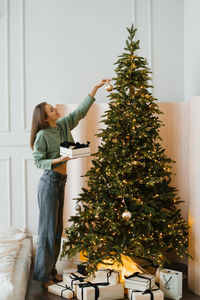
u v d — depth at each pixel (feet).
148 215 7.95
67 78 11.34
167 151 10.46
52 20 11.26
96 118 10.77
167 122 10.39
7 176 11.60
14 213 11.68
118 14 11.16
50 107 8.92
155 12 11.16
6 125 11.52
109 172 8.08
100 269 8.60
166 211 8.36
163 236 8.66
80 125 10.50
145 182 8.17
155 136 8.36
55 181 8.66
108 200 8.34
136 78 8.17
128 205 8.39
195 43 10.23
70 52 11.30
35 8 11.25
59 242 9.30
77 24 11.23
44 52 11.31
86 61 11.28
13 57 11.37
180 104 10.27
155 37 11.19
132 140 8.23
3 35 11.34
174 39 11.23
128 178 8.36
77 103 10.85
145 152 8.00
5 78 11.42
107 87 8.44
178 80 11.27
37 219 11.64
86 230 8.93
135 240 7.99
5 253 9.06
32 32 11.30
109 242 8.35
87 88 11.31
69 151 8.05
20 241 10.19
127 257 9.00
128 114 7.96
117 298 8.18
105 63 11.26
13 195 11.65
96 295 7.97
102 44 11.23
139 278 8.01
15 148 11.54
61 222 9.24
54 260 9.11
